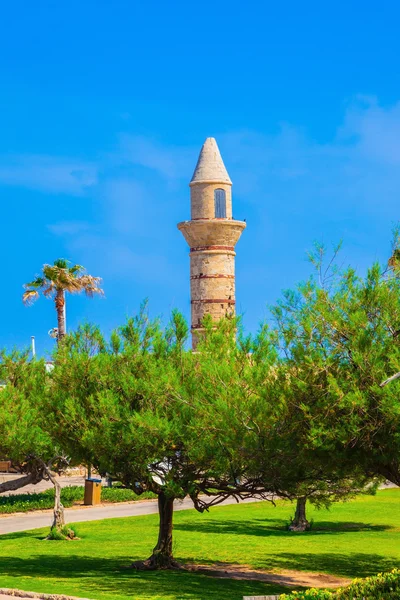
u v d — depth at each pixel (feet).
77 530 122.42
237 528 130.21
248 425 71.10
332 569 95.66
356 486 85.81
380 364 63.41
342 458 66.69
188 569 93.25
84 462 91.91
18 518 142.82
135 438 82.79
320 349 66.08
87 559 99.60
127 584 81.30
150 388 84.43
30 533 123.24
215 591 79.30
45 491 172.14
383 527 133.59
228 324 86.28
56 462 120.67
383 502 170.50
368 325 65.57
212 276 225.97
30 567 92.53
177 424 83.05
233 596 76.84
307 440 66.80
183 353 87.15
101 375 88.53
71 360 90.02
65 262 211.82
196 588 80.64
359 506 163.12
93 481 161.68
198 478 86.07
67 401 87.15
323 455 68.08
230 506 165.27
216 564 97.60
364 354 64.13
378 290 66.08
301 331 67.21
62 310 209.67
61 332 209.05
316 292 67.21
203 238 226.17
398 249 67.72
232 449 73.67
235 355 77.82
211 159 229.45
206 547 110.73
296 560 101.35
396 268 67.92
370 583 62.95
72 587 77.05
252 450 72.08
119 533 123.34
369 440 64.64
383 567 97.30
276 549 109.70
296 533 126.00
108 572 89.66
